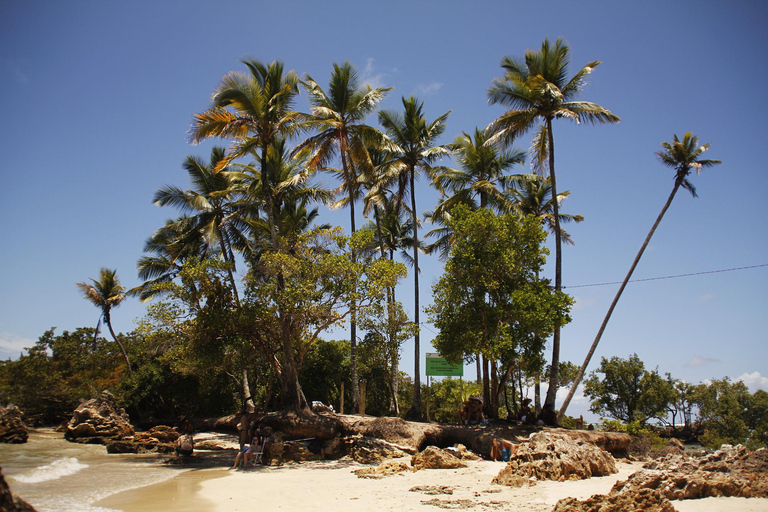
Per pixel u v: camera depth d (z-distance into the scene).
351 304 23.12
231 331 22.38
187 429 30.58
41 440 29.14
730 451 11.46
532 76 26.39
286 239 24.34
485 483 14.29
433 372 29.02
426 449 18.08
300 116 26.09
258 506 11.82
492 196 31.80
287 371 23.03
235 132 25.61
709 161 28.23
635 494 8.93
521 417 24.80
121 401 36.12
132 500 12.57
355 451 20.67
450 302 24.86
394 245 41.66
